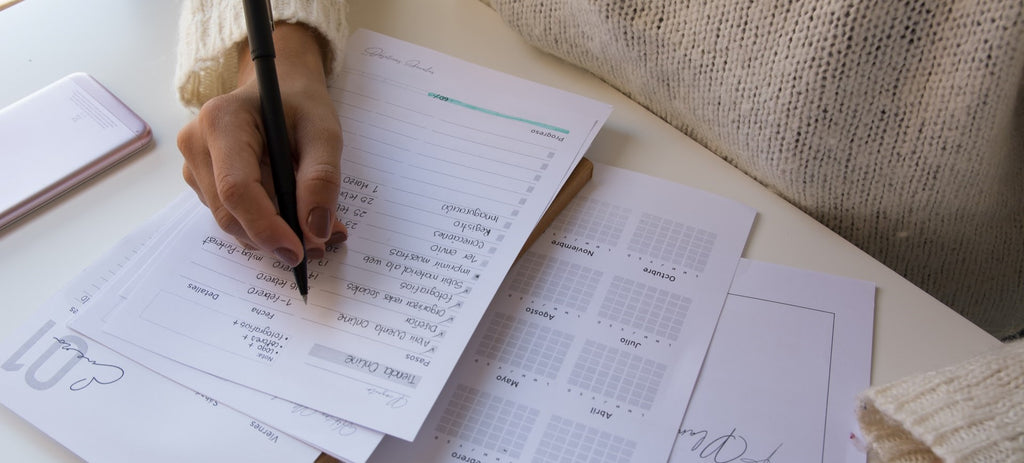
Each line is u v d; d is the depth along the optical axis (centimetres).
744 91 53
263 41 49
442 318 47
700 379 46
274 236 46
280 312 48
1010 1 44
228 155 48
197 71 58
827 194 55
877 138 51
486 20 68
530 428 44
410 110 59
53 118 58
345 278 49
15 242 52
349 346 46
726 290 50
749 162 57
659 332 48
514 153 56
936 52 47
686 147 59
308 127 52
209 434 43
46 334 47
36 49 65
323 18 60
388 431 42
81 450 42
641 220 54
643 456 43
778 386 46
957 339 47
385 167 55
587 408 45
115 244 52
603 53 60
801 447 43
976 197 53
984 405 38
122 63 64
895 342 47
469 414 45
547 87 61
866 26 47
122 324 47
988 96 47
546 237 53
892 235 56
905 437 41
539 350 47
